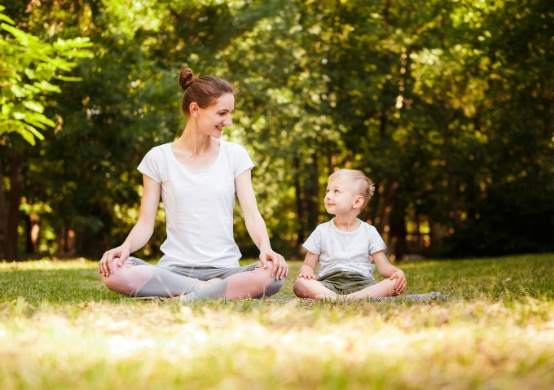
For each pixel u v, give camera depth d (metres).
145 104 15.12
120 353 2.43
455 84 19.17
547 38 15.20
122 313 3.32
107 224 21.56
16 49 6.97
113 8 14.51
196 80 4.83
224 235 4.79
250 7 18.44
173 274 4.50
